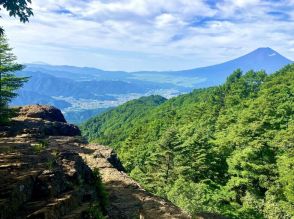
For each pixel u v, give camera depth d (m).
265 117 82.12
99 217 12.03
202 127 111.50
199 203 33.47
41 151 15.33
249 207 46.16
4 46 35.00
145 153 91.38
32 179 11.09
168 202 17.94
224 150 64.81
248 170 52.47
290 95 117.44
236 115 106.44
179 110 187.75
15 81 35.47
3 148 15.29
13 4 12.22
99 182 15.87
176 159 55.66
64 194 11.54
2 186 9.88
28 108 35.00
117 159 25.89
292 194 46.00
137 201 17.06
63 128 30.39
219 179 58.69
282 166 52.69
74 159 15.43
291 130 65.94
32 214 9.34
